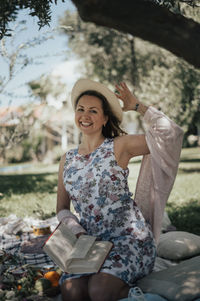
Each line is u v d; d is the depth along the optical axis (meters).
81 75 10.66
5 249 3.54
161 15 1.89
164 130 2.60
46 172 12.84
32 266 2.89
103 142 2.75
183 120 8.41
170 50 2.03
